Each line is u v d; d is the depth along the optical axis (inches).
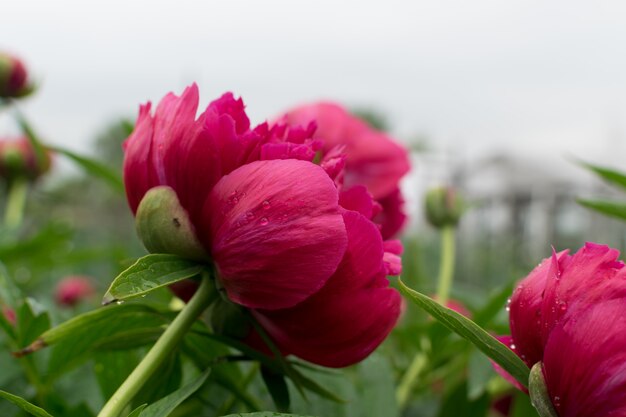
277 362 16.7
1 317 19.5
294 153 15.5
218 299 16.6
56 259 43.2
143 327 18.4
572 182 225.8
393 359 29.2
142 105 17.3
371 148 24.9
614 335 14.1
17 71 41.6
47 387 20.1
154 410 14.8
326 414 21.7
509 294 24.2
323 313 15.4
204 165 15.6
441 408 25.6
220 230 15.3
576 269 14.8
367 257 15.2
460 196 39.6
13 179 51.2
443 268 38.2
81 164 32.6
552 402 14.7
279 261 14.8
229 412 19.9
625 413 13.9
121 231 134.5
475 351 24.9
